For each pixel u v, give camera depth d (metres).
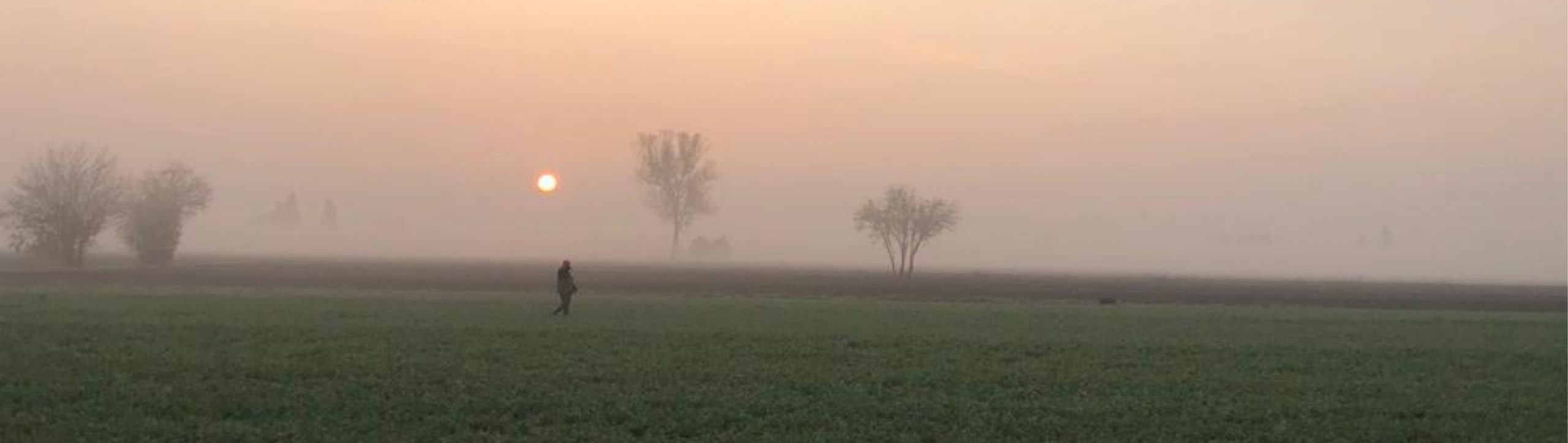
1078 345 36.50
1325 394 26.44
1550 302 86.62
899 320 46.91
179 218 116.44
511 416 22.16
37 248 107.38
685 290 80.31
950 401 24.56
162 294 57.34
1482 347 37.47
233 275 96.94
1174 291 100.94
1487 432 22.03
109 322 37.53
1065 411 23.52
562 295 45.81
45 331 34.28
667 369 28.62
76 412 21.44
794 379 27.41
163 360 28.27
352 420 21.33
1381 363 32.84
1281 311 59.56
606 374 27.50
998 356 33.06
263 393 23.73
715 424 21.78
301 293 62.56
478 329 38.06
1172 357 33.53
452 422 21.20
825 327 42.03
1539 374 30.73
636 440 20.30
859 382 27.41
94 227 108.62
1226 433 21.58
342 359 29.41
